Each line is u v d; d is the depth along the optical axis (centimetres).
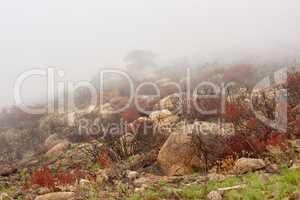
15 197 939
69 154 1285
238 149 987
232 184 809
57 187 940
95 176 984
